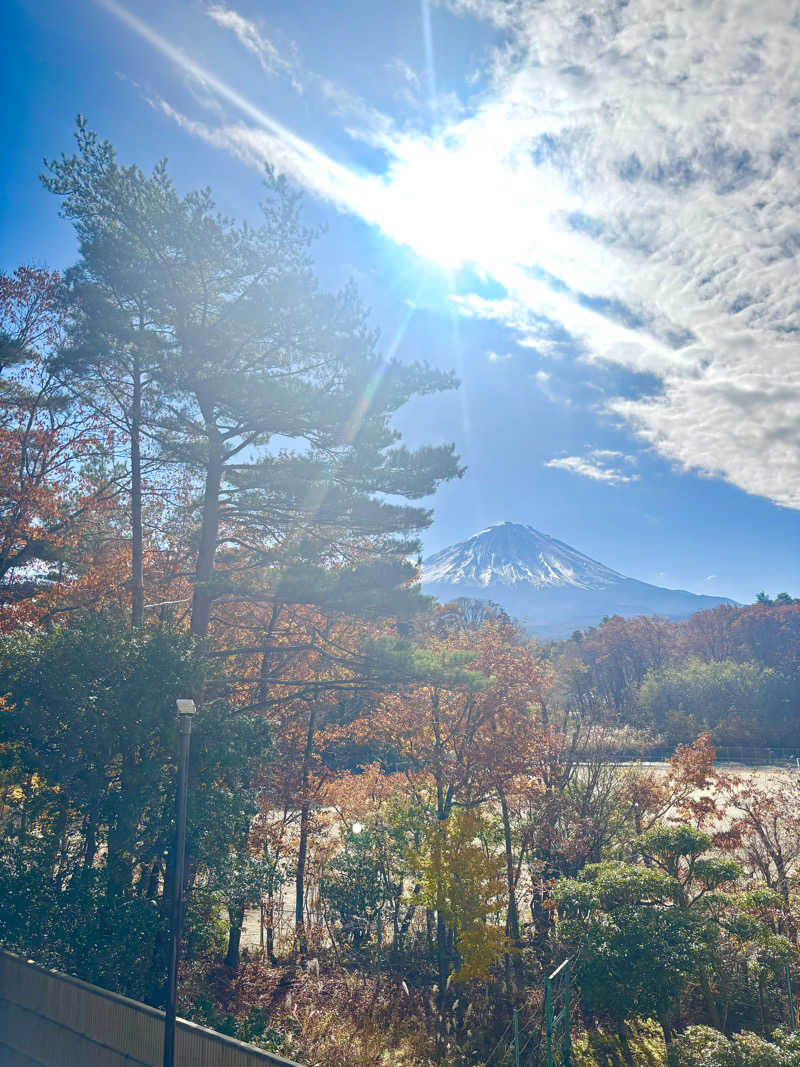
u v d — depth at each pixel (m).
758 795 28.22
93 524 26.36
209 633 26.66
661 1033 19.39
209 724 17.67
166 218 20.77
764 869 25.70
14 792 20.52
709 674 80.00
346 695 27.50
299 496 22.28
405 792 29.41
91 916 16.27
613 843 26.34
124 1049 13.77
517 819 27.98
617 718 37.41
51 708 16.73
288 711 27.58
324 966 24.14
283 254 22.30
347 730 30.81
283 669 27.89
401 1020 20.17
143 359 20.95
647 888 19.33
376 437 22.69
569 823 25.20
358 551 24.52
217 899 17.42
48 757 16.86
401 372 22.67
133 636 18.58
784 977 20.25
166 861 17.66
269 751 19.22
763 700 76.88
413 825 26.31
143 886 18.67
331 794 31.22
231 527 26.98
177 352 21.47
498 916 25.56
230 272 22.16
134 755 17.50
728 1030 19.31
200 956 19.03
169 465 25.67
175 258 21.70
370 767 33.34
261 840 24.77
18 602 23.73
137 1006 13.76
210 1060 12.74
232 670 26.59
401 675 22.72
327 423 22.33
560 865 25.59
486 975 21.14
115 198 20.95
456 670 22.06
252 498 23.36
